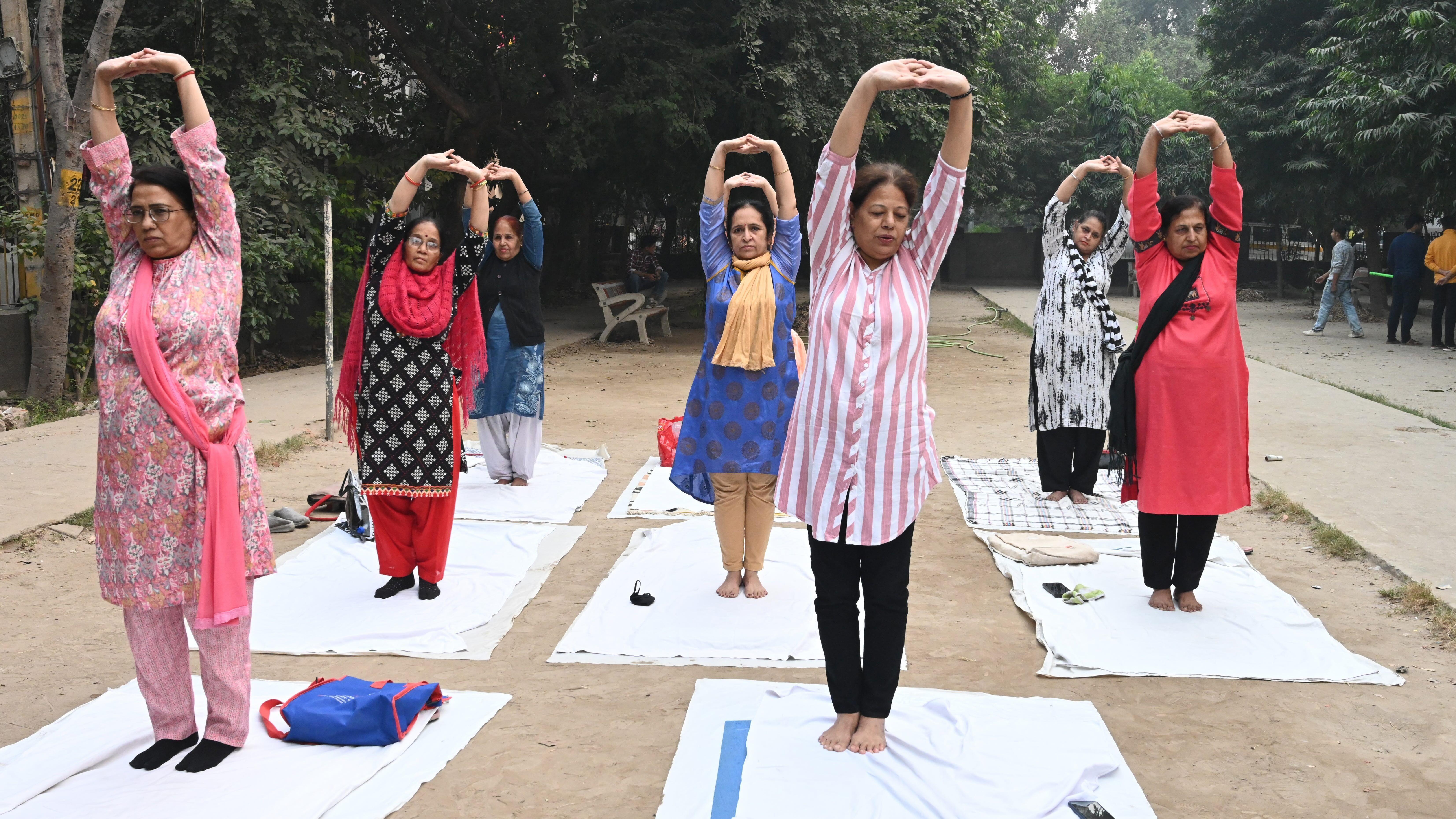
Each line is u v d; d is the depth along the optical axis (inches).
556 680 154.5
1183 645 165.6
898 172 121.4
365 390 180.2
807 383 124.6
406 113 597.3
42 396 367.2
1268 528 235.9
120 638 170.1
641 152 654.5
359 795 119.7
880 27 585.0
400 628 171.3
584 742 135.0
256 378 439.8
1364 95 619.2
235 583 121.3
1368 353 561.9
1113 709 145.3
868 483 120.9
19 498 239.3
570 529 232.7
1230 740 136.4
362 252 534.0
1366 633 174.2
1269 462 290.4
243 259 418.0
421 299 178.7
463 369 190.4
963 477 284.8
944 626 177.8
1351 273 647.1
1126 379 177.3
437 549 184.5
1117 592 189.9
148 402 118.5
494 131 636.7
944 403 417.4
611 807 119.4
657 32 571.5
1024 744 129.6
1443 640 169.8
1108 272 250.5
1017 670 159.2
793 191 184.2
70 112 355.6
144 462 119.0
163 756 126.3
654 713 143.5
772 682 152.7
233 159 436.5
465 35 586.6
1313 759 131.6
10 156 428.8
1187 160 1043.9
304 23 466.3
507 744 134.2
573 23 514.3
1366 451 303.6
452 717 139.6
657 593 187.9
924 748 126.2
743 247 180.1
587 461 303.4
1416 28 584.7
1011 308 881.5
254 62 462.9
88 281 371.6
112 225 123.9
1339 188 752.3
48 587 192.9
